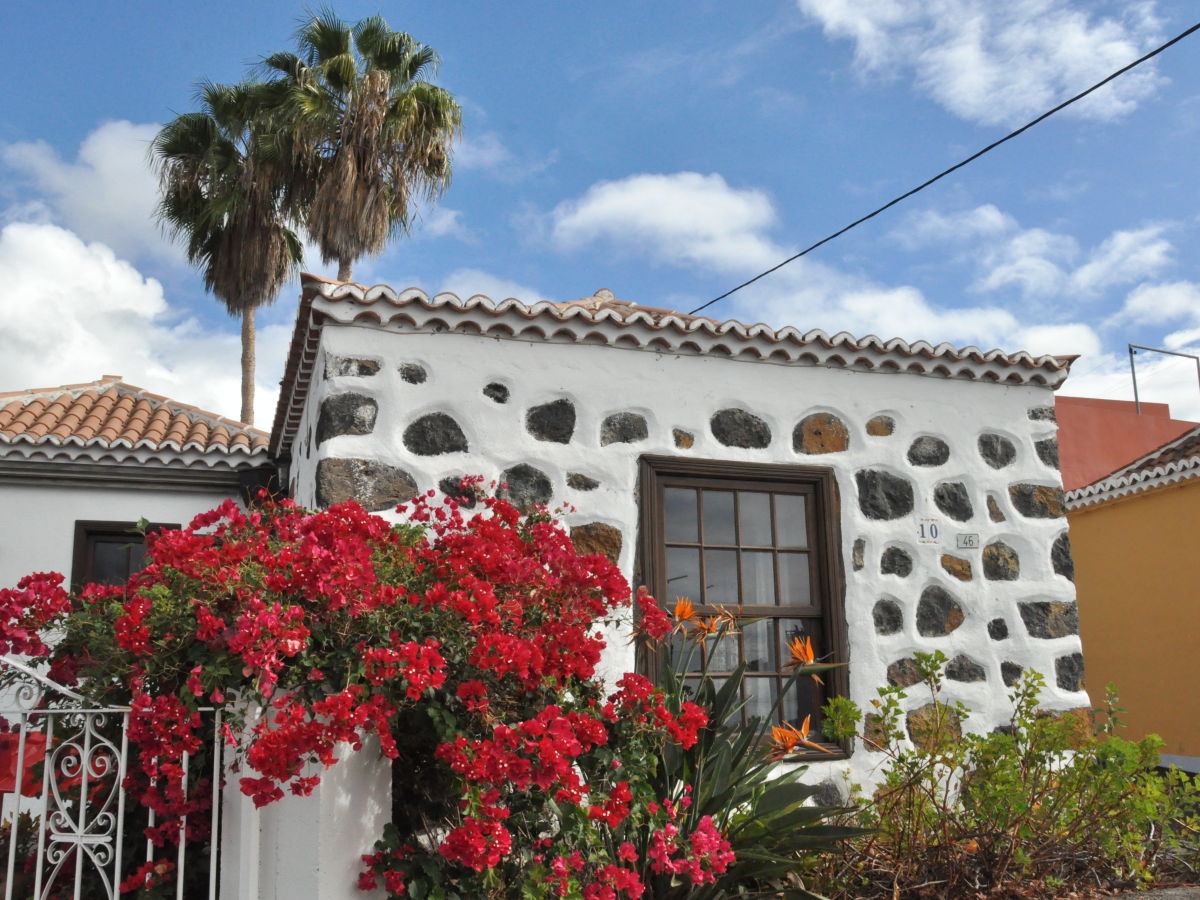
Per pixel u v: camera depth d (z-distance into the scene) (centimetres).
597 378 560
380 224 1495
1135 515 1073
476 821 304
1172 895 475
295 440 736
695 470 570
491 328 537
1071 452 1475
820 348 598
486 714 320
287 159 1497
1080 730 601
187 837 339
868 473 611
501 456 533
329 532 341
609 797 343
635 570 547
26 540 778
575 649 347
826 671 579
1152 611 1042
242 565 332
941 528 621
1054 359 652
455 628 336
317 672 308
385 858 317
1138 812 479
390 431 514
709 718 436
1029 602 636
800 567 595
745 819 430
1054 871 496
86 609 398
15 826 345
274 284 1650
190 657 321
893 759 531
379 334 521
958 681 606
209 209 1551
